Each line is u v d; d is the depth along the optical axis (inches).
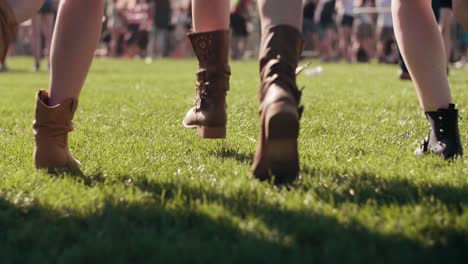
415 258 75.9
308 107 249.6
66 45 120.0
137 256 79.2
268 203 97.8
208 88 130.4
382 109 245.0
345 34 877.2
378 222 88.5
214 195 103.7
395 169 123.6
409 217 89.1
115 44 1028.5
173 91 355.3
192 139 169.8
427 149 141.7
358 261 74.7
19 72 617.0
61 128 123.1
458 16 128.8
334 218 90.0
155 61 886.4
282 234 84.4
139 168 129.8
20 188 112.7
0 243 86.4
